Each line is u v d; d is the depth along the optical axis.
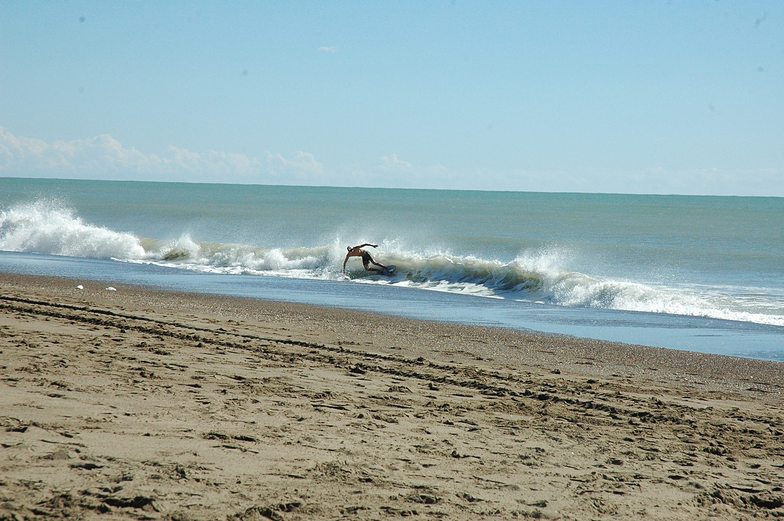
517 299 28.94
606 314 25.11
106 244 41.53
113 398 9.22
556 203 181.38
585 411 11.20
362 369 13.48
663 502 6.83
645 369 16.17
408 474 6.95
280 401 10.00
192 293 26.72
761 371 16.39
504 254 49.31
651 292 27.30
